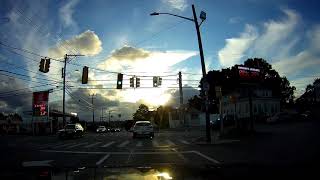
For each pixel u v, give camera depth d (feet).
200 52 86.69
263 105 232.73
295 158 38.70
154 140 98.32
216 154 50.98
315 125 107.04
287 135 76.43
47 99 205.26
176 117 318.24
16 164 41.86
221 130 93.15
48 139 126.82
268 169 30.66
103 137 133.69
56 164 41.57
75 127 132.98
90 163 42.52
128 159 47.37
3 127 239.50
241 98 238.89
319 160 35.58
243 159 41.75
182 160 44.14
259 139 73.92
